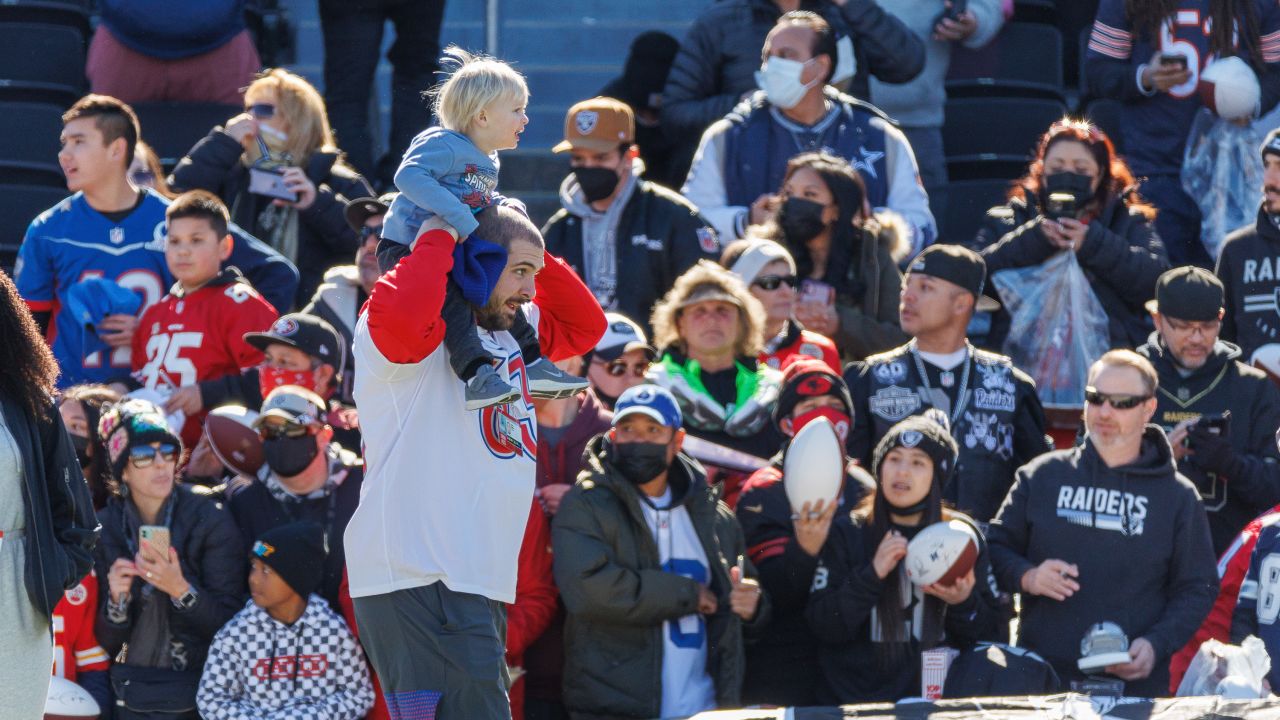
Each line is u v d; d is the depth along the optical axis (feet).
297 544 67.46
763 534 71.36
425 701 47.42
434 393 47.85
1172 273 80.23
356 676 67.87
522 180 120.37
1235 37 99.19
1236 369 79.92
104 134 84.99
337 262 95.09
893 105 111.24
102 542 69.10
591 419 75.20
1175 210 100.27
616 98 112.47
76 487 54.08
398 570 47.55
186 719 68.18
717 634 68.49
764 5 103.96
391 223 47.55
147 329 82.53
